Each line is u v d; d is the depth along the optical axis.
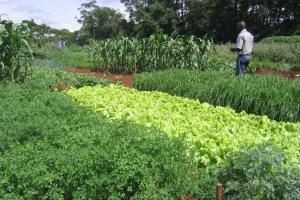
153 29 68.69
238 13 62.94
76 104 7.86
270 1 61.62
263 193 4.70
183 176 4.87
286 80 10.45
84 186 4.43
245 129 7.34
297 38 35.81
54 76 13.64
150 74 13.17
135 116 7.82
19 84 10.87
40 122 6.03
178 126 7.23
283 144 6.44
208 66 18.56
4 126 5.87
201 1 64.94
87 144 5.05
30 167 4.44
